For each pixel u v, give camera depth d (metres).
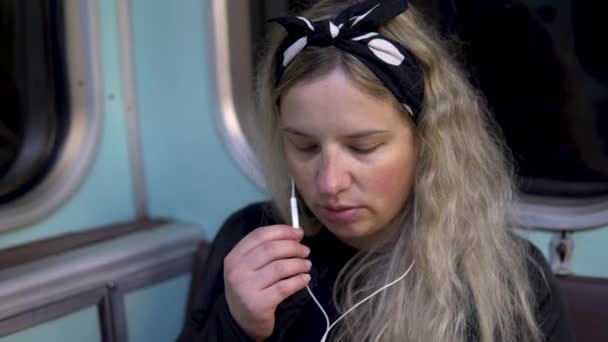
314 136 0.69
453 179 0.79
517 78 1.05
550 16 1.00
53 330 1.06
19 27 1.15
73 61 1.25
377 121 0.67
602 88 0.98
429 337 0.75
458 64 0.94
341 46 0.67
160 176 1.43
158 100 1.39
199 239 1.38
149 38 1.36
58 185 1.22
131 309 1.21
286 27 0.72
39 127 1.21
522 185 1.08
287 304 0.84
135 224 1.36
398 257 0.80
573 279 1.01
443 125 0.76
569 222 1.03
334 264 0.86
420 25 0.77
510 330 0.77
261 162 0.92
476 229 0.81
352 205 0.70
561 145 1.04
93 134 1.28
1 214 1.12
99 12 1.28
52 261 1.09
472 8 1.06
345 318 0.81
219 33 1.27
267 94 0.85
